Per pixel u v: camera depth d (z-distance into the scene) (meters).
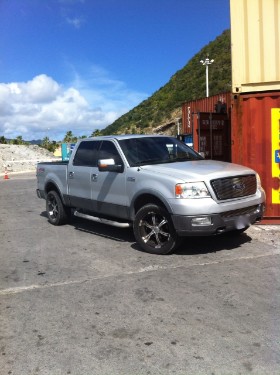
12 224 9.80
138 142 7.45
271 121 8.11
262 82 8.05
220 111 13.68
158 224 6.45
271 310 4.32
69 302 4.77
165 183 6.16
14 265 6.34
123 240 7.59
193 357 3.49
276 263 5.88
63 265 6.23
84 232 8.48
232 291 4.88
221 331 3.91
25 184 20.97
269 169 8.20
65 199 8.78
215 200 5.95
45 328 4.14
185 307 4.48
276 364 3.34
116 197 7.18
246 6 8.02
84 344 3.79
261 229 7.93
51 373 3.36
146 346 3.71
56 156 51.16
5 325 4.24
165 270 5.75
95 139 8.03
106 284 5.31
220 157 13.48
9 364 3.51
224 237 7.39
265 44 8.02
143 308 4.51
